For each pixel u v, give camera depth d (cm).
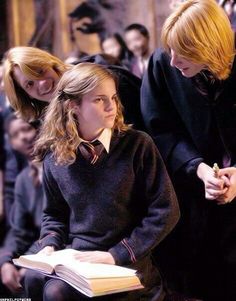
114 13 298
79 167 168
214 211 197
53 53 309
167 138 195
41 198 310
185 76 178
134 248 160
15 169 316
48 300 154
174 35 164
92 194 167
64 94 165
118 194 166
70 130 165
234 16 217
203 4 165
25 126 310
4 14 313
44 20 310
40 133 182
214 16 165
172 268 202
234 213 196
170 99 197
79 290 143
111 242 167
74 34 305
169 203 165
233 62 179
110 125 162
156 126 197
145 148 169
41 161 181
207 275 201
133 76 212
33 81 195
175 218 166
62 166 171
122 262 158
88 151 167
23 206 312
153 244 162
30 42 312
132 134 171
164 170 170
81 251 165
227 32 167
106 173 167
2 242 310
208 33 162
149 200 168
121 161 167
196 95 188
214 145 194
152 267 175
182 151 192
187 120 193
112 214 167
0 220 314
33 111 206
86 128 166
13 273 292
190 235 200
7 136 313
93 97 160
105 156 167
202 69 174
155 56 196
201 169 184
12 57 197
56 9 307
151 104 197
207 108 188
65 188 171
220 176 175
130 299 163
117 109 170
